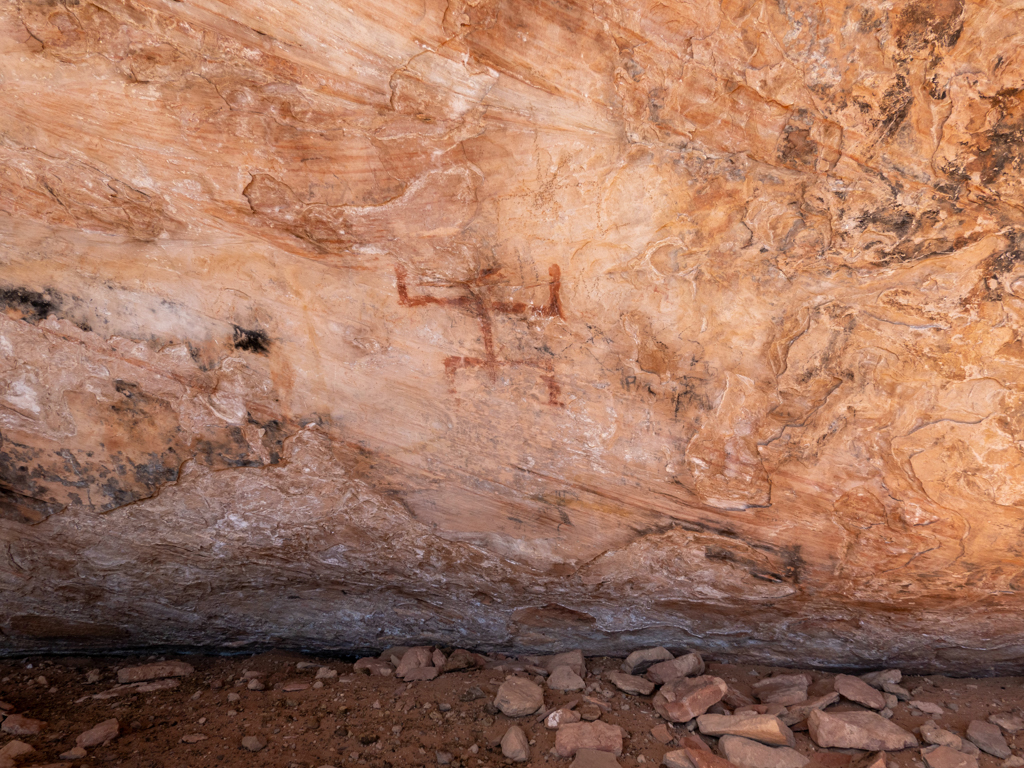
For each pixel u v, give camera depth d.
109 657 2.65
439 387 1.99
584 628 2.49
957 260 1.64
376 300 1.91
